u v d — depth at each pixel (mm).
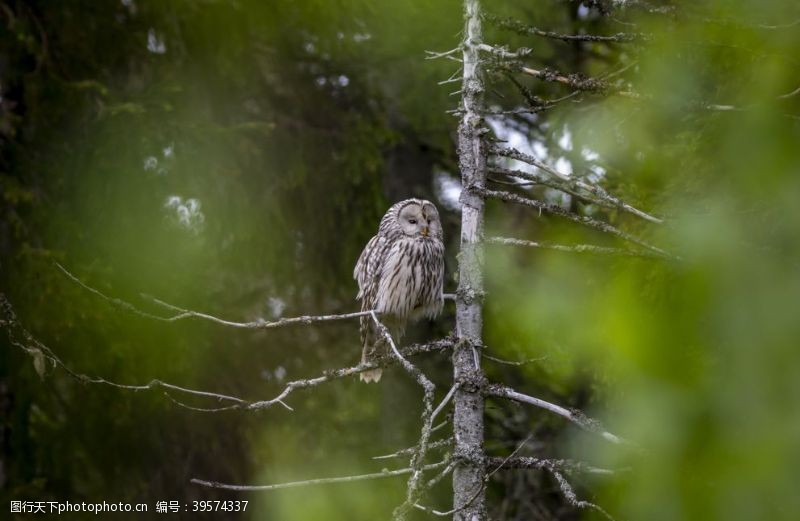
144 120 14461
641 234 9781
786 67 7777
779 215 7117
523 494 14766
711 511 5836
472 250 8633
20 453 14461
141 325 14117
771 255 6227
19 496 14273
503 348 12281
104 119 14398
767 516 5723
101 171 14477
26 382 14273
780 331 5898
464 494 8227
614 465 7438
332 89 16953
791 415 5742
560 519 14820
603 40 8516
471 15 8898
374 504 14141
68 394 15273
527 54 8562
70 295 13562
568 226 10812
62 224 14195
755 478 5668
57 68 14852
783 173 6832
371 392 17156
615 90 8375
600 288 7469
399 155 17609
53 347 13906
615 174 11562
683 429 5871
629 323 6008
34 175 14500
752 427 5770
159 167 14758
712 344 6160
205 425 15664
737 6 8117
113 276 14008
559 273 9133
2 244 14289
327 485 13961
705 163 9328
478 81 8828
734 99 9039
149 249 14500
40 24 14797
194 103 15633
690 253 6281
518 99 15125
